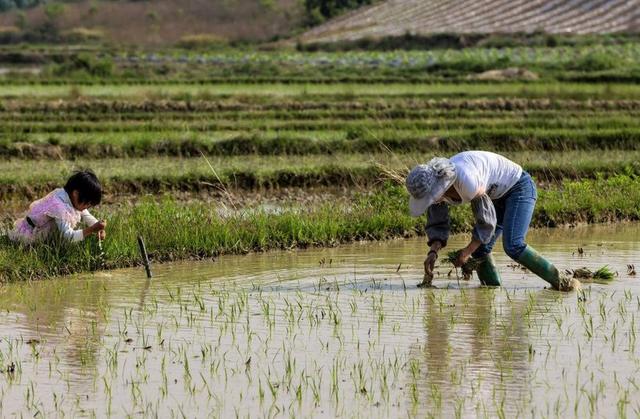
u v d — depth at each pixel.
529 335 12.95
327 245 20.39
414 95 53.56
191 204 23.39
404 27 129.38
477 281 16.62
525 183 15.05
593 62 74.06
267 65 85.94
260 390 10.63
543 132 36.19
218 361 11.88
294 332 13.18
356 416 9.96
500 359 11.86
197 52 115.00
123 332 13.17
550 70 72.56
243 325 13.55
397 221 21.58
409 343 12.59
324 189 28.44
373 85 61.62
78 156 33.34
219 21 146.38
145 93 53.09
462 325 13.48
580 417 9.84
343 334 13.05
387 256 19.03
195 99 51.25
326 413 10.06
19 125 39.19
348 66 84.00
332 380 11.12
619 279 16.64
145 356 12.08
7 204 25.50
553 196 24.31
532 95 53.16
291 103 48.62
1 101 47.50
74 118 43.50
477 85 60.25
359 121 41.72
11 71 83.31
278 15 148.00
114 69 78.75
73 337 12.91
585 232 21.95
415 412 10.04
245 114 44.78
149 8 150.88
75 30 142.75
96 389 10.83
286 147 34.41
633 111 46.66
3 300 14.98
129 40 138.75
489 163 14.66
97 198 16.97
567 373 11.29
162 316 14.06
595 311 14.28
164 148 34.16
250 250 19.61
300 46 113.94
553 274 15.48
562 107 48.41
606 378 11.12
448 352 12.16
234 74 79.75
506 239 15.17
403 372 11.37
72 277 16.77
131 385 10.98
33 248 17.02
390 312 14.26
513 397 10.46
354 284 16.28
